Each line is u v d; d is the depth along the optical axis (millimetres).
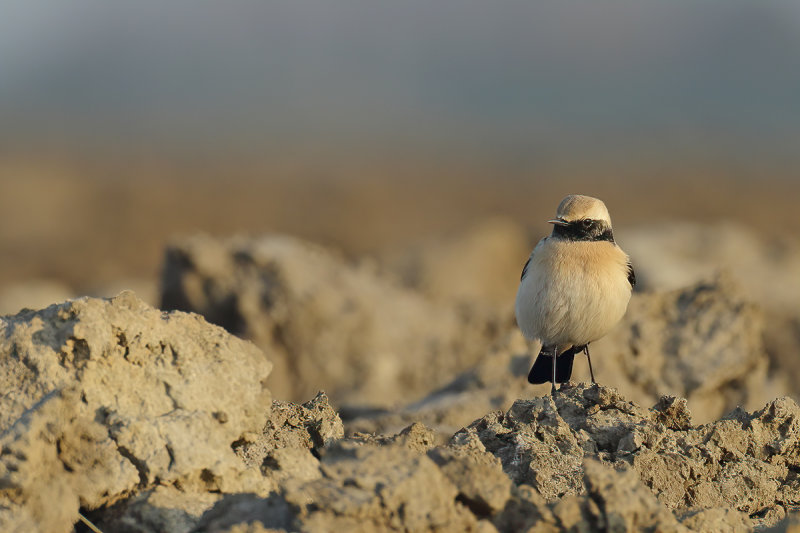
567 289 12914
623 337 16625
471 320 21312
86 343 7441
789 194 83062
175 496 7156
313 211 67750
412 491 6570
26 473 6797
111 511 7086
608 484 6949
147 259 46406
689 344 16516
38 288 31031
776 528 8180
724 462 9367
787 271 24969
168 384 7688
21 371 7391
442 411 15336
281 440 8570
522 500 7043
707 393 16281
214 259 20719
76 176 82375
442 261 27734
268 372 8141
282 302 20125
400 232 58969
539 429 9336
